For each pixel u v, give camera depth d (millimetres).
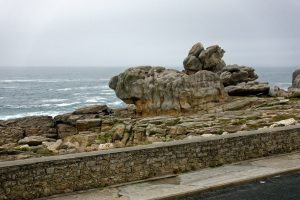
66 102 107562
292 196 15164
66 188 14742
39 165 14180
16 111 91000
